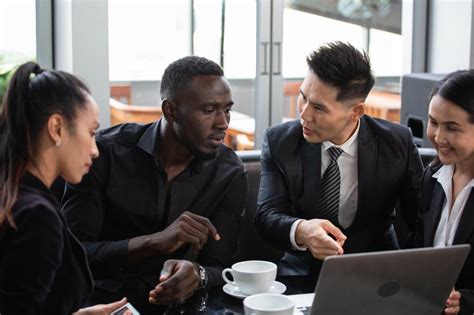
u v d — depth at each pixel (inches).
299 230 93.3
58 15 153.6
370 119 104.4
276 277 95.7
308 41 174.6
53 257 65.4
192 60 94.4
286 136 103.4
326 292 70.3
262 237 101.2
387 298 73.4
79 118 69.1
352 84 92.7
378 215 103.2
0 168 68.0
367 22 178.5
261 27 169.9
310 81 94.2
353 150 101.0
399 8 180.9
